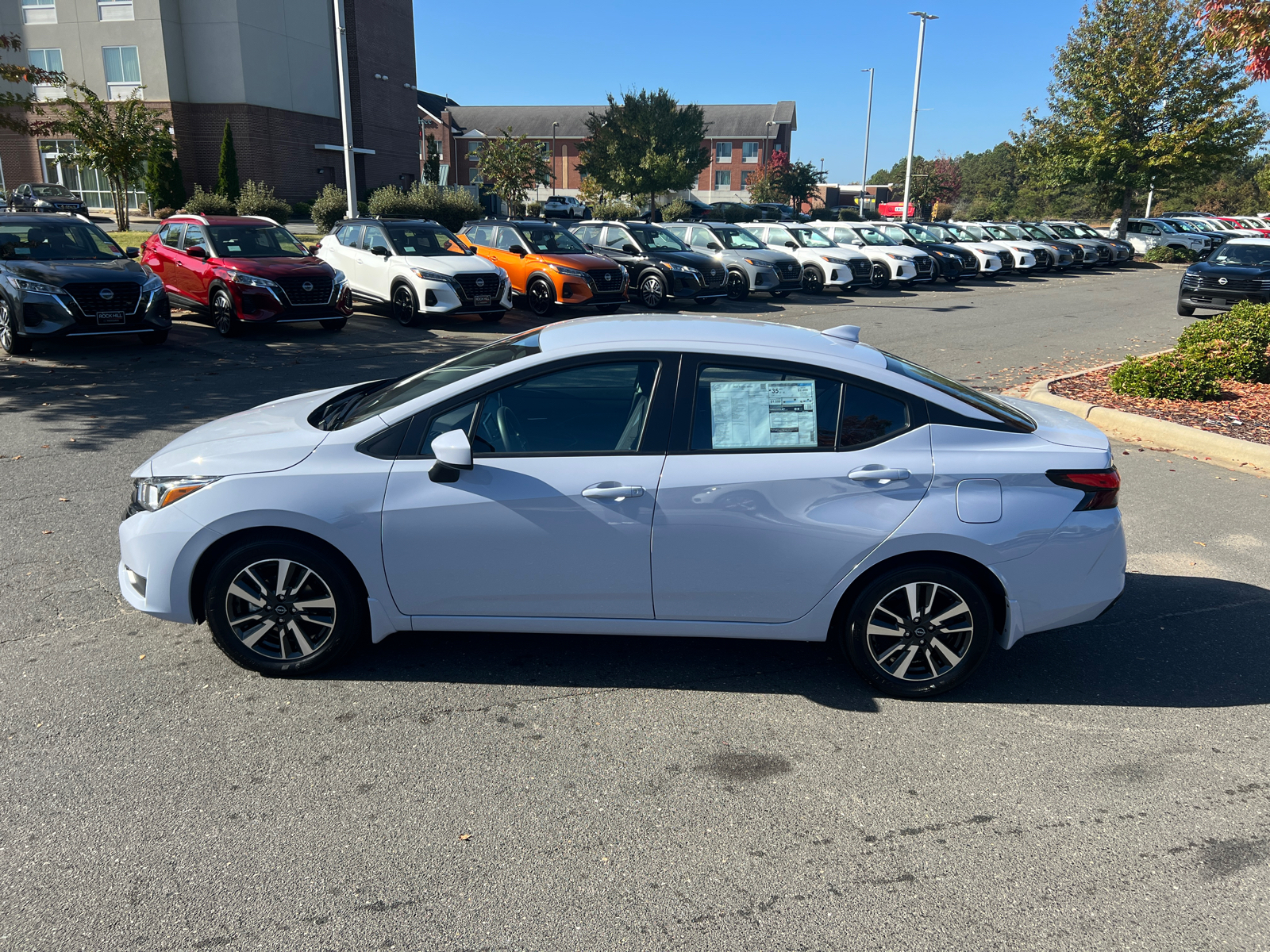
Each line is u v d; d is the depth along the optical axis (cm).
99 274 1155
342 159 5000
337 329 1477
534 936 253
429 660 414
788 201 7081
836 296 2270
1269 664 430
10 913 256
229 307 1344
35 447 744
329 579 376
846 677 409
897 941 254
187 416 859
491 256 1816
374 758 337
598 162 4712
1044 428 391
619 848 291
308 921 256
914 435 370
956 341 1509
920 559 374
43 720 355
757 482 361
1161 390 970
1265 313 1127
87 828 293
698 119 4697
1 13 4156
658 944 251
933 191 7631
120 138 3341
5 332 1145
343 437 377
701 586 373
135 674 393
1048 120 3478
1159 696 400
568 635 444
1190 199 7838
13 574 490
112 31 4144
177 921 255
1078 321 1830
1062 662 430
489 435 373
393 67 5325
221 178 4009
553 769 334
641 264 1922
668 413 369
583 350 373
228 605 380
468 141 8212
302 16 4606
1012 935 257
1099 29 3231
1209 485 714
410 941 250
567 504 362
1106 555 375
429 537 367
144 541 374
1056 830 306
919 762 344
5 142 4225
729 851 291
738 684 400
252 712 366
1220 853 296
